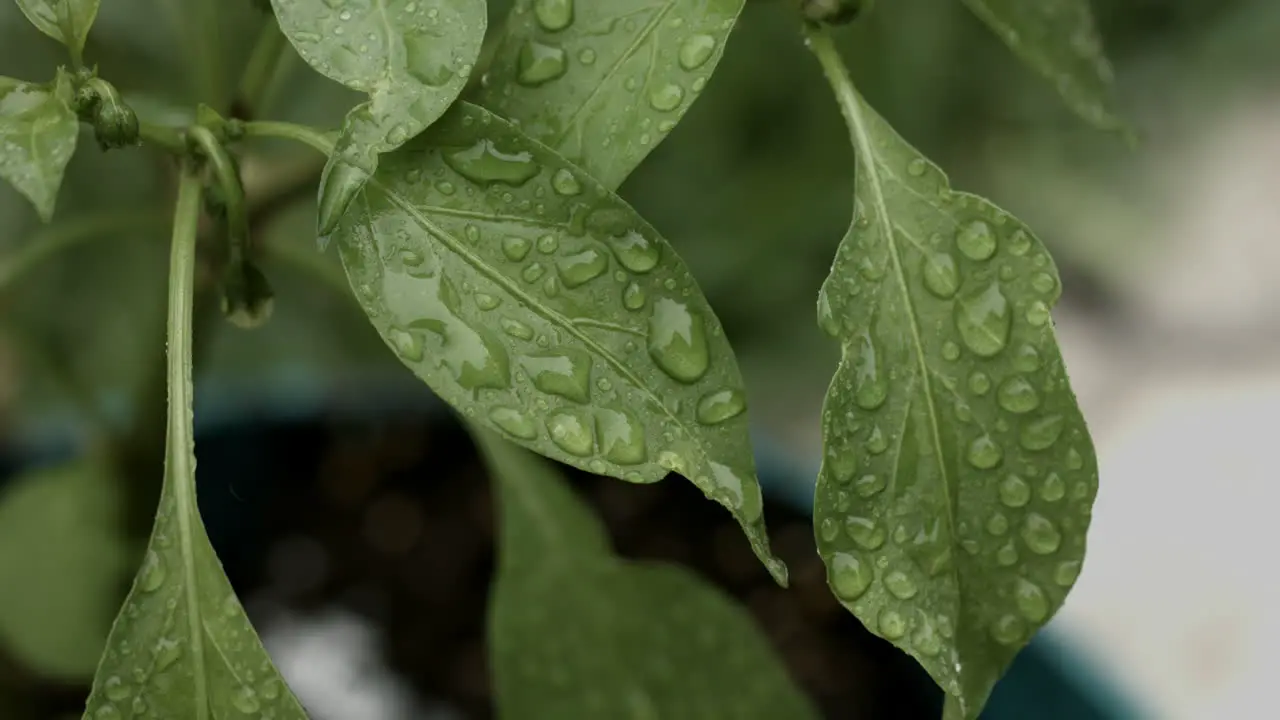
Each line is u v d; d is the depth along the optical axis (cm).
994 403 44
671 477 68
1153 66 107
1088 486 44
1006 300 44
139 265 74
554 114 44
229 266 46
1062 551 44
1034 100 93
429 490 69
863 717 59
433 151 44
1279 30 105
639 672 52
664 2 44
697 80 44
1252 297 108
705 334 43
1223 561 92
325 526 67
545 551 52
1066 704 58
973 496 44
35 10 44
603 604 52
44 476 57
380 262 43
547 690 52
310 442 69
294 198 52
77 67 44
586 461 43
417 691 61
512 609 52
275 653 61
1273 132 115
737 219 87
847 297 44
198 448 65
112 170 71
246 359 81
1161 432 101
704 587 52
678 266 43
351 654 62
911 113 88
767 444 68
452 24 43
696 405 43
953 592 44
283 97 56
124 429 57
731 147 88
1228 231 110
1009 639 44
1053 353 44
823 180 87
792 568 64
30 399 76
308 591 64
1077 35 49
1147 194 105
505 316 43
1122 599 91
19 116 43
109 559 56
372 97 43
